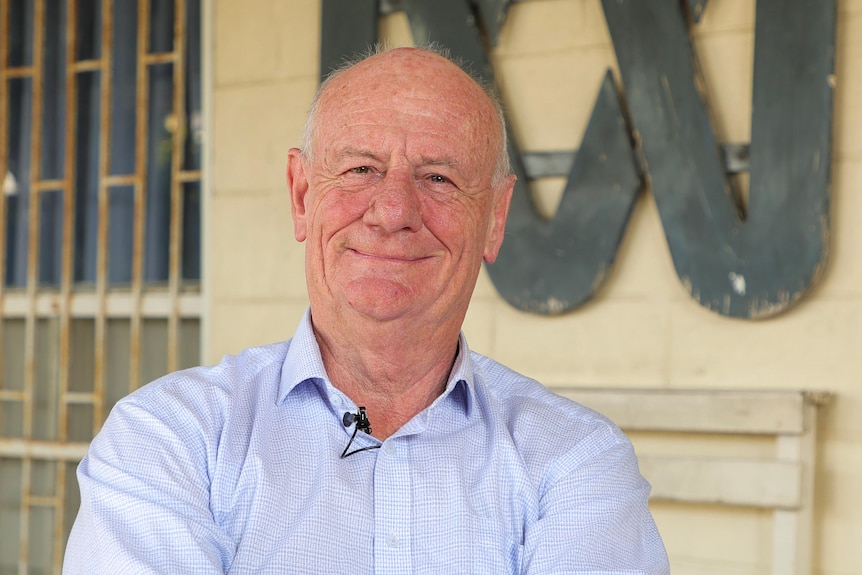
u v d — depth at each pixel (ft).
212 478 4.38
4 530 11.78
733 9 8.87
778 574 8.34
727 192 8.66
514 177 5.21
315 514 4.39
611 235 9.03
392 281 4.53
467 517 4.58
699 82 8.77
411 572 4.46
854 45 8.45
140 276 11.23
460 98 4.70
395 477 4.58
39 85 11.68
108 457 4.25
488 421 4.90
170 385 4.57
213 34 10.85
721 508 8.80
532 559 4.54
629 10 8.99
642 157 8.95
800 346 8.60
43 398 11.72
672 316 9.04
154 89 11.32
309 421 4.68
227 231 10.70
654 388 9.05
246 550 4.27
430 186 4.65
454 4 9.61
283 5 10.54
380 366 4.74
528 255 9.33
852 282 8.45
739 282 8.59
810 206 8.36
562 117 9.46
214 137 10.79
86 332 11.55
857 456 8.43
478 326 9.73
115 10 11.47
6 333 11.87
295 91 10.46
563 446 4.85
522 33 9.64
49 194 11.76
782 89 8.47
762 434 8.63
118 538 3.99
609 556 4.49
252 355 4.97
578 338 9.34
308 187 4.87
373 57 4.76
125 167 11.41
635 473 4.91
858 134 8.44
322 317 4.74
